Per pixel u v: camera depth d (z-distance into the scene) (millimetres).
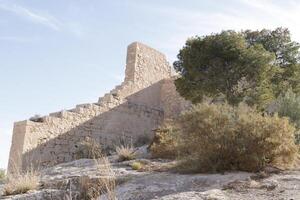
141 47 31391
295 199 9430
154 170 14383
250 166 12812
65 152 25500
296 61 25484
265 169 12859
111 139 28109
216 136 13250
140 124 30188
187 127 14320
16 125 24297
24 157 23391
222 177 12109
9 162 23625
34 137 24141
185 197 10055
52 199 12773
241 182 11367
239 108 14602
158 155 17844
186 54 24031
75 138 26203
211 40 23422
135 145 28641
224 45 23125
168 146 17766
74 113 26531
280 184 10992
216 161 13195
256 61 22656
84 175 13797
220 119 13727
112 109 28672
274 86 24250
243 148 13000
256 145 13047
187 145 14297
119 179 13141
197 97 23938
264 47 25734
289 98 20281
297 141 15938
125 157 17984
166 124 20109
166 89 32188
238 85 22906
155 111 31422
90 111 27406
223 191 10680
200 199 9867
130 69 30703
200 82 23656
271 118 13500
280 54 25719
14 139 24062
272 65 23484
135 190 11805
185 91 24391
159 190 11625
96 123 27578
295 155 13398
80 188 13023
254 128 13219
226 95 22797
